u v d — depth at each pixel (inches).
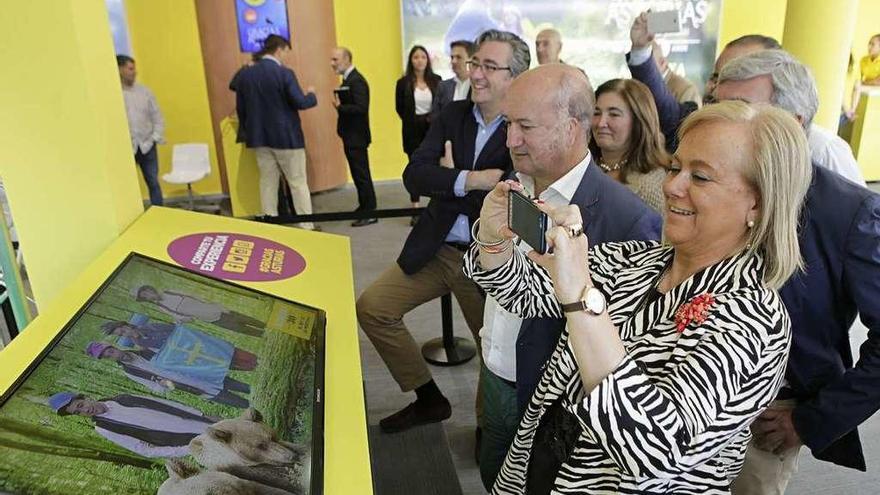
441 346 119.9
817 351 46.9
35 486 25.2
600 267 46.4
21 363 32.4
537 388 46.6
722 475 37.6
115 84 57.0
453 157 82.5
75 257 54.8
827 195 45.0
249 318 46.0
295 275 57.0
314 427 35.6
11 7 47.9
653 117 78.0
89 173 52.7
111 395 32.1
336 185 258.4
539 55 141.6
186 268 51.5
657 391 30.5
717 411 30.9
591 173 57.3
